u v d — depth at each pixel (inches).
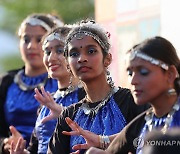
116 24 411.8
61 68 285.4
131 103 251.3
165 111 211.9
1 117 339.9
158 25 368.5
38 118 289.3
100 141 238.5
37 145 291.4
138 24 387.9
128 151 220.2
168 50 208.2
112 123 249.8
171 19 356.5
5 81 343.0
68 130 254.1
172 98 210.4
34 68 337.1
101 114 252.5
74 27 257.9
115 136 239.9
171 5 356.8
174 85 209.0
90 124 252.2
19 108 333.1
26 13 935.0
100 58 252.2
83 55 250.7
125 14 401.7
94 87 254.1
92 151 219.6
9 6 957.2
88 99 257.3
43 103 267.3
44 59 291.7
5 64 1012.5
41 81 334.6
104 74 255.6
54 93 292.4
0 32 998.4
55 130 258.8
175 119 210.7
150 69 207.0
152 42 208.8
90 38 251.4
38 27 335.9
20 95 336.2
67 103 281.4
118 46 405.7
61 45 286.8
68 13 907.4
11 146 276.5
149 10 377.4
